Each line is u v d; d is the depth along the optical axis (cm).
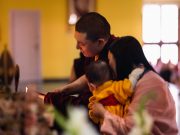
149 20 1567
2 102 174
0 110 168
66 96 229
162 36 1573
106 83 201
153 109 187
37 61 1386
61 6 1398
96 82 203
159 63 1116
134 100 191
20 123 164
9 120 164
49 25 1391
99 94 200
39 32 1381
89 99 210
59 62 1409
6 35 1346
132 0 1472
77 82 241
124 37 203
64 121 129
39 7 1376
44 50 1393
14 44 1357
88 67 208
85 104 221
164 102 191
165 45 1577
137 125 130
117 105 198
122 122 184
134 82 195
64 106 219
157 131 188
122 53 200
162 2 1566
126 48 200
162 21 1572
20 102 175
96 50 217
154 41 1571
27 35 1372
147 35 1566
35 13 1373
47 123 161
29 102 175
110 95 198
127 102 197
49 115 161
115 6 1457
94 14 218
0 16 1343
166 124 190
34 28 1377
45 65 1397
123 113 197
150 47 1572
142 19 1505
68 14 1403
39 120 161
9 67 245
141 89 192
